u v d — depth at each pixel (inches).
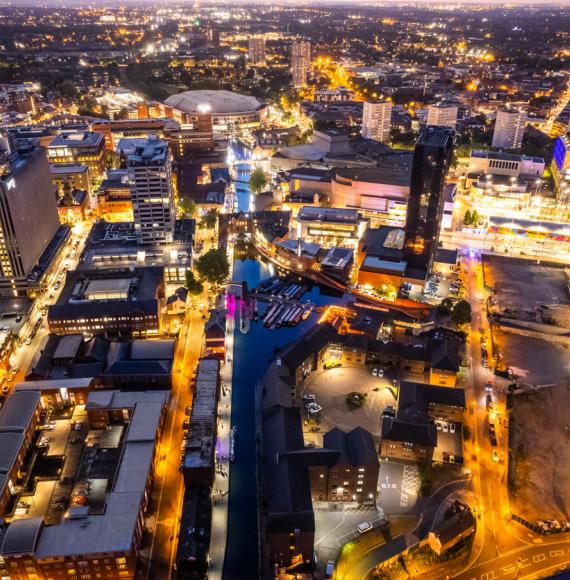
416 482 6820.9
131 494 6127.0
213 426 7096.5
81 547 5477.4
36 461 7027.6
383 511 6441.9
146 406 7460.6
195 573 5644.7
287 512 5738.2
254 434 7628.0
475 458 7194.9
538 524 6259.8
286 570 5767.7
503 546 6063.0
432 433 6919.3
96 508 6264.8
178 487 6737.2
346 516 6387.8
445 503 6525.6
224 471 7022.6
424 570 5787.4
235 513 6510.8
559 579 5595.5
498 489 6752.0
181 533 5959.6
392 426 7003.0
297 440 6815.9
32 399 7588.6
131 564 5605.3
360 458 6353.3
